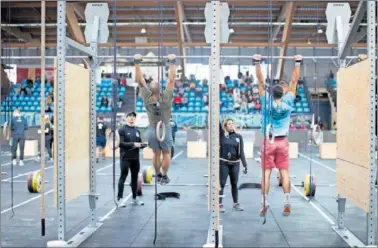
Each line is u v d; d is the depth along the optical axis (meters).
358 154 4.88
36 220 6.40
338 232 5.65
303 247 5.05
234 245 5.13
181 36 19.00
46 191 8.95
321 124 18.97
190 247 5.05
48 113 16.19
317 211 7.00
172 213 6.86
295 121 19.22
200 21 20.23
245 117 18.25
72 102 5.14
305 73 21.80
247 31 20.97
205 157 15.63
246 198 8.14
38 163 13.77
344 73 5.37
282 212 6.84
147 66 16.98
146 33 20.66
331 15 5.97
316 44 18.95
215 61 4.61
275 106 6.05
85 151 5.63
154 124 5.86
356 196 4.96
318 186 9.56
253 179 10.41
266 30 20.69
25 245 5.14
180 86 22.31
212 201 4.77
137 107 19.94
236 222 6.26
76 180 5.32
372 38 4.65
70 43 5.12
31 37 20.92
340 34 5.81
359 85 4.82
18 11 17.17
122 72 20.69
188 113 20.11
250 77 22.70
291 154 15.66
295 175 11.41
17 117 12.54
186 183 9.89
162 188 9.20
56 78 4.91
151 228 5.91
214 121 4.61
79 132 5.40
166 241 5.30
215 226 4.59
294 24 19.05
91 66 5.89
